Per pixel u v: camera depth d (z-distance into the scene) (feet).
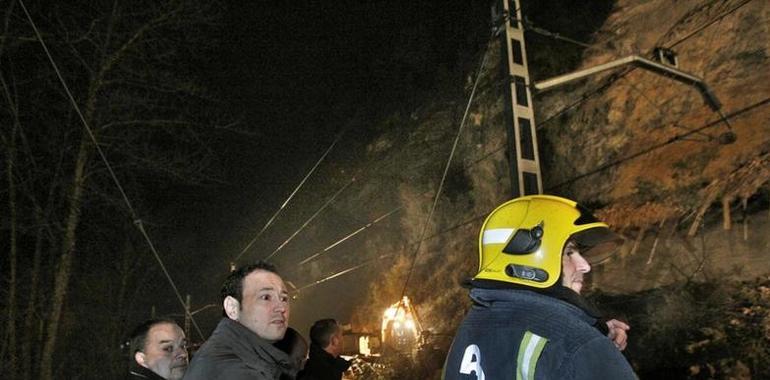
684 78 31.32
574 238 6.57
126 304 69.67
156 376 12.59
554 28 64.39
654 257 38.32
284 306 9.82
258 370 9.12
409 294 64.64
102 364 61.82
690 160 42.29
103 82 48.55
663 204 41.42
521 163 25.35
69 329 60.90
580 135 53.67
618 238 6.88
